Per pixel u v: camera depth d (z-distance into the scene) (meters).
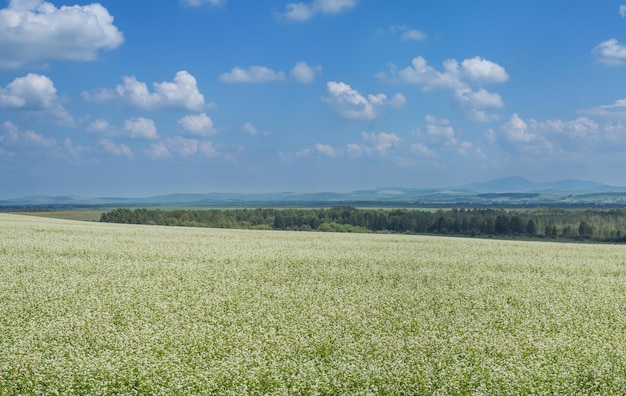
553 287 21.59
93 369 10.27
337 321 14.73
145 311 15.06
